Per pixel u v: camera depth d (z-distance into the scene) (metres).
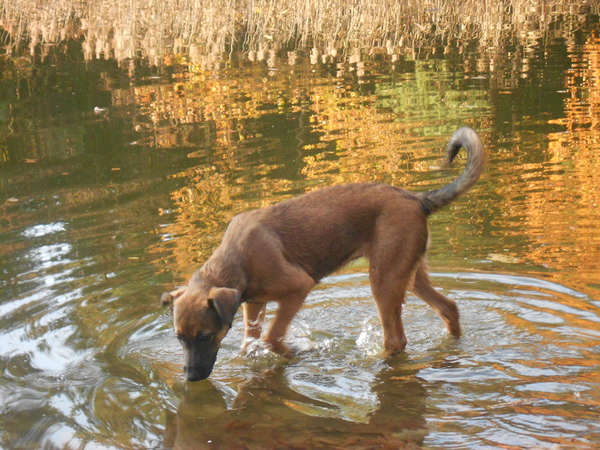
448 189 5.48
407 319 5.74
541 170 6.74
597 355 5.36
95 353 5.45
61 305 5.70
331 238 5.49
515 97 8.45
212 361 5.34
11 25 13.65
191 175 6.84
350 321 5.69
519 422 5.07
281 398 5.26
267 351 5.52
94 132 7.73
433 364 5.40
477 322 5.60
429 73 9.88
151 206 6.50
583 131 7.24
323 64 10.63
